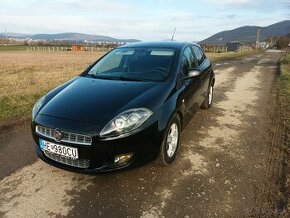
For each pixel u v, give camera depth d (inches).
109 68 176.4
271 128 207.6
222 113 244.2
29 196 123.3
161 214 112.7
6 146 171.0
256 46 3316.9
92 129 119.3
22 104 253.0
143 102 131.2
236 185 132.0
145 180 134.9
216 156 160.2
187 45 199.6
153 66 167.6
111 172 122.6
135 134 122.3
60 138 122.6
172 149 149.2
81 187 129.7
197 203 119.2
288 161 155.1
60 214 112.7
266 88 371.9
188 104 171.2
